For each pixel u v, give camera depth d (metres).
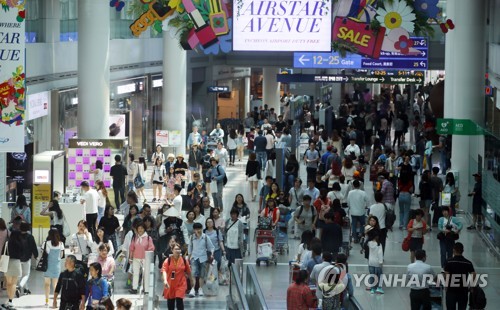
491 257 31.23
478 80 41.03
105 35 40.44
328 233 26.58
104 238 26.77
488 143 34.84
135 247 25.78
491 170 33.94
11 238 24.86
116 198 36.84
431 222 35.59
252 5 34.62
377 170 40.69
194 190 31.94
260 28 34.72
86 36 40.19
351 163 36.78
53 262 25.02
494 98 44.91
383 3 34.38
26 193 37.31
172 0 33.66
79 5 40.19
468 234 35.12
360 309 18.91
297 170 37.97
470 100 41.03
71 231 31.55
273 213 29.56
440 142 45.59
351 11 34.62
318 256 22.73
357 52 34.78
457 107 41.16
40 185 30.45
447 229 27.50
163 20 33.78
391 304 25.23
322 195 29.94
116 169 36.75
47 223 30.47
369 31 34.62
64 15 42.62
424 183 34.47
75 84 43.91
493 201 32.97
